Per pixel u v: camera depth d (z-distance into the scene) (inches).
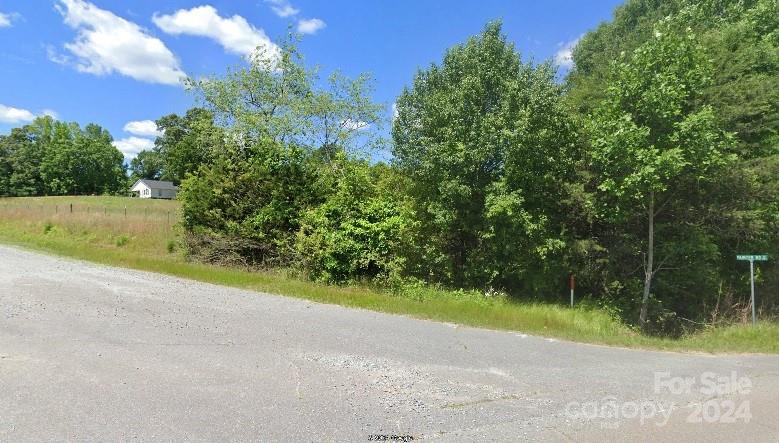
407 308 361.1
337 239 526.0
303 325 292.0
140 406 162.4
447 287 585.3
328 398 177.3
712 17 686.5
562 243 515.2
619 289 550.6
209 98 836.0
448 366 223.9
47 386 177.2
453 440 146.3
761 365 246.2
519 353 253.3
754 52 549.0
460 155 527.2
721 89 506.6
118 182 3560.5
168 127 3026.6
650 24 781.9
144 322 278.5
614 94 461.4
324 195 625.0
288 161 643.5
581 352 261.7
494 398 184.4
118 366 202.2
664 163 410.9
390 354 239.6
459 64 630.5
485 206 537.6
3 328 253.3
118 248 735.7
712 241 537.6
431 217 595.5
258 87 841.5
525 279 557.0
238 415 158.6
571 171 548.1
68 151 3260.3
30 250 632.4
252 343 246.4
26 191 3134.8
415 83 670.5
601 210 509.0
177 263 566.3
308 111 783.1
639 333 443.8
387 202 559.5
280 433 146.4
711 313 526.9
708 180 475.5
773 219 507.8
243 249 622.2
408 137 640.4
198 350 229.9
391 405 173.3
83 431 142.6
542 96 513.0
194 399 170.6
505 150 522.9
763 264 542.0
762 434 156.5
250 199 630.5
